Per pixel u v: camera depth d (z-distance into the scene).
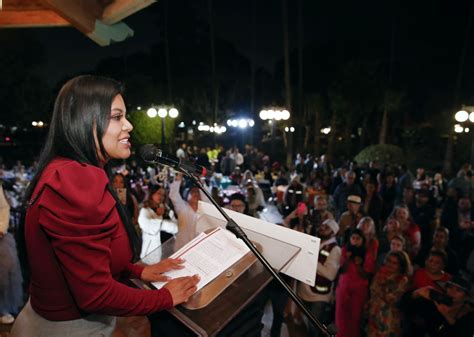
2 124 20.34
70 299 0.93
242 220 1.53
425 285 2.88
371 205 6.09
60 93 0.98
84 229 0.80
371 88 20.20
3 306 3.07
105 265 0.84
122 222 1.02
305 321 3.87
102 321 1.01
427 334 2.70
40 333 0.95
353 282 3.28
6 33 19.23
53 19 2.26
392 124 22.59
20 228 0.93
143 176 9.84
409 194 6.21
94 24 1.99
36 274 0.90
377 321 3.03
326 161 12.91
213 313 1.00
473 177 8.29
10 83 19.45
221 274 1.13
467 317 2.54
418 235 4.25
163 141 12.09
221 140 30.55
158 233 3.69
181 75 27.64
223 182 9.94
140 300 0.90
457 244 4.98
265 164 16.58
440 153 20.61
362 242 3.34
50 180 0.84
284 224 4.03
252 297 1.07
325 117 25.00
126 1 1.83
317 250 1.28
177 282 1.03
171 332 1.07
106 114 0.96
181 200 3.13
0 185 2.82
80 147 0.93
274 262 1.27
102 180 0.89
